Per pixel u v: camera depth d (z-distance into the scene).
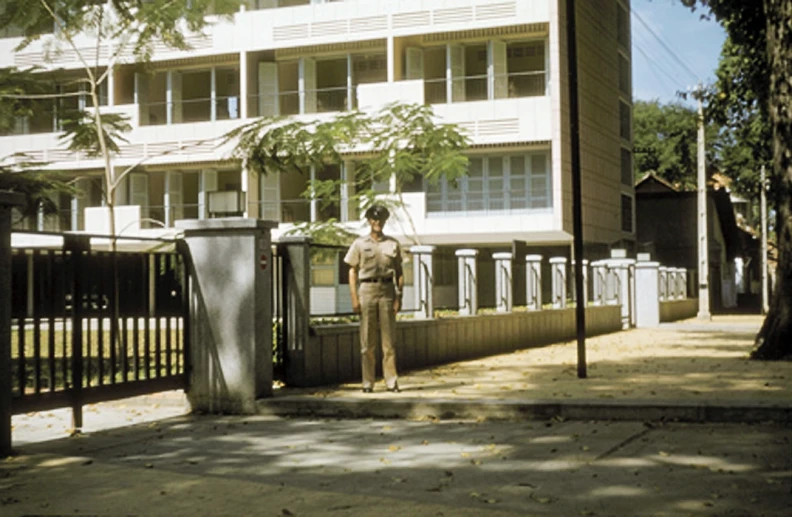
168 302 9.61
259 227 9.67
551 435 7.76
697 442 7.27
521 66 34.00
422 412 9.00
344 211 34.28
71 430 8.50
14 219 18.14
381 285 10.24
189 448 7.48
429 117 23.47
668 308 33.41
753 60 21.53
